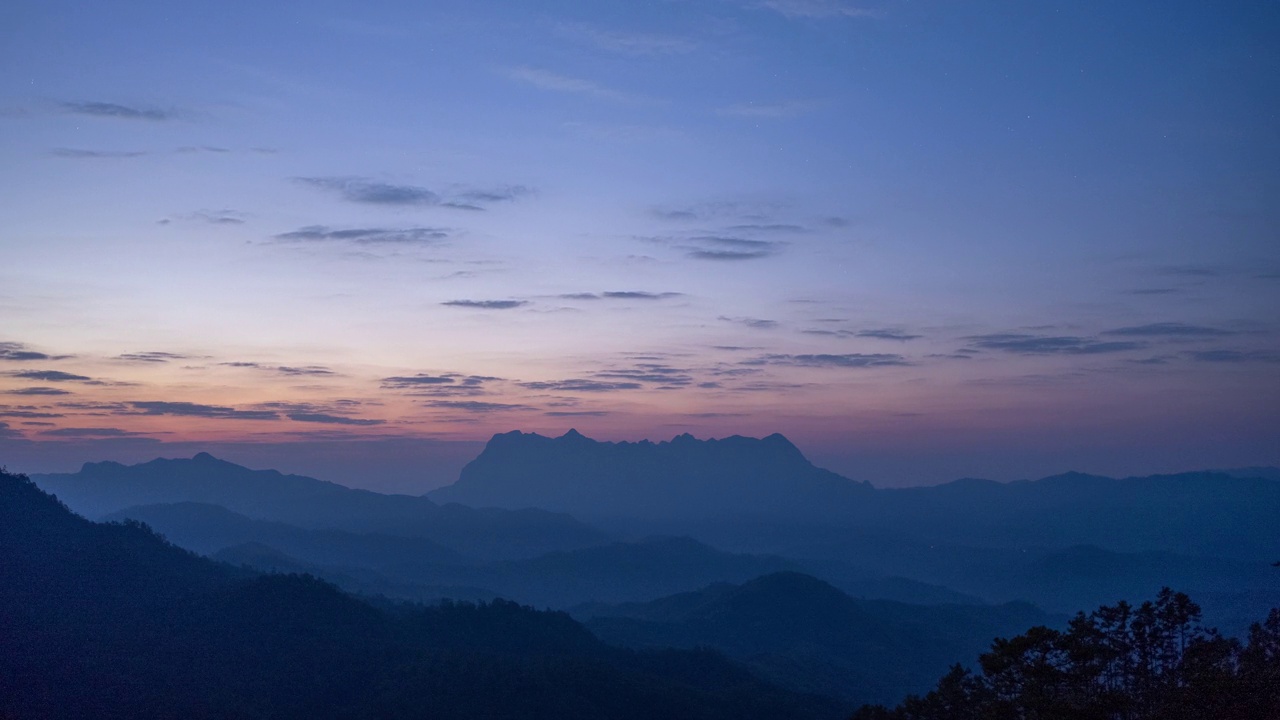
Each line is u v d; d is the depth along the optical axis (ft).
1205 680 177.99
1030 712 183.01
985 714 199.41
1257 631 206.18
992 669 191.52
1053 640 185.88
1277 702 169.89
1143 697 197.77
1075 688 184.03
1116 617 211.61
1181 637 209.46
